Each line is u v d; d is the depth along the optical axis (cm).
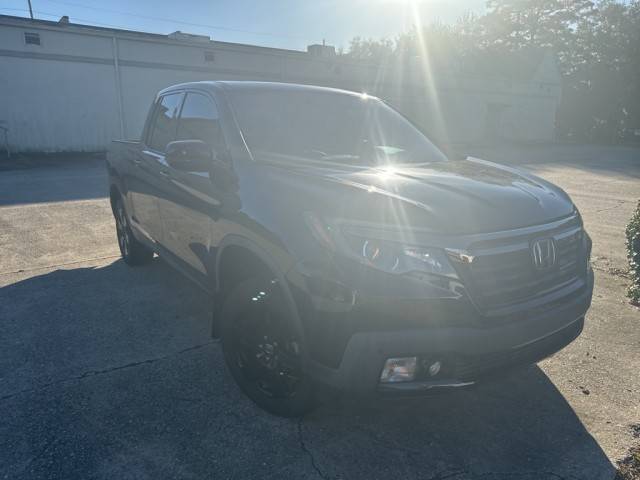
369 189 272
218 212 331
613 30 4309
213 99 388
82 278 546
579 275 306
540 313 267
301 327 257
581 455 276
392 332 237
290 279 260
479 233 251
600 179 1580
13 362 367
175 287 520
